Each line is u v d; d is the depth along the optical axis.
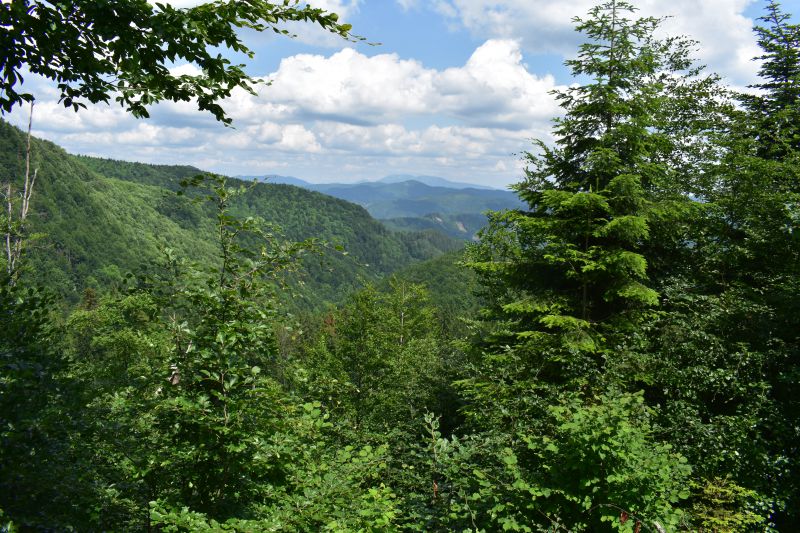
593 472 4.78
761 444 7.39
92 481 3.65
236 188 4.48
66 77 3.49
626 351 8.63
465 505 4.94
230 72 3.72
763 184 10.36
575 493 4.82
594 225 10.09
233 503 4.39
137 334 4.38
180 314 4.39
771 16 13.63
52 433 3.39
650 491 4.65
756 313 8.97
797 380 7.36
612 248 9.98
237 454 4.00
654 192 11.19
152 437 4.30
